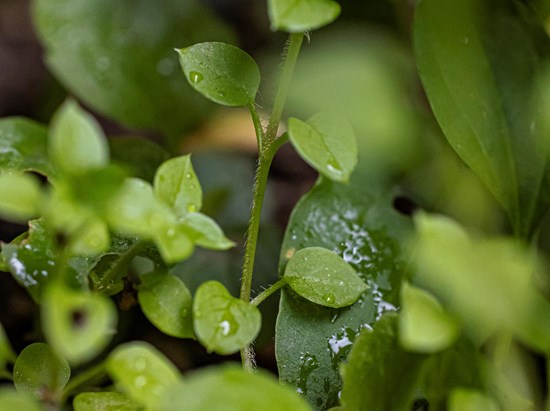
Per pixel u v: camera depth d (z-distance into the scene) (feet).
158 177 0.63
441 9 0.73
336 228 0.73
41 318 0.76
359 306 0.70
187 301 0.65
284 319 0.69
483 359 0.62
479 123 0.72
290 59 0.66
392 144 0.71
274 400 0.57
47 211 0.56
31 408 0.58
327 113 0.64
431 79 0.72
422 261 0.59
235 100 0.66
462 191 0.76
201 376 0.57
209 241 0.61
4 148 0.75
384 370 0.63
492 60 0.73
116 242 0.68
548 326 0.58
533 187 0.72
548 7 0.79
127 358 0.59
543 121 0.68
